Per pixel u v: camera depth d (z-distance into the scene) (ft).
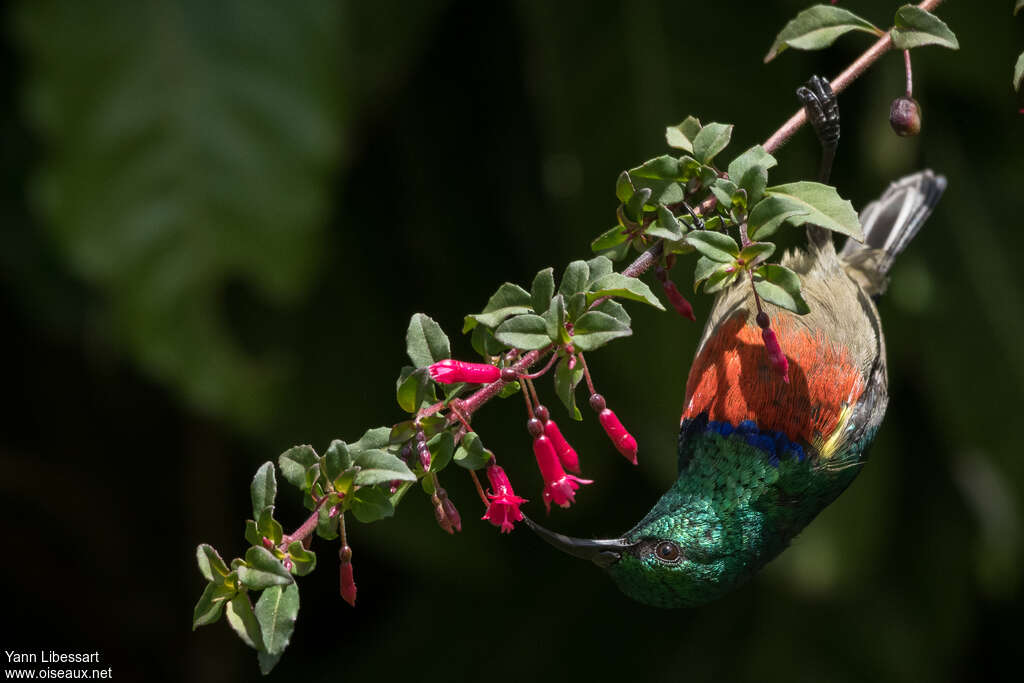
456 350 37.22
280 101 30.86
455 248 38.04
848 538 34.50
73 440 44.04
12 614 44.91
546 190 37.06
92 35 30.32
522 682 39.24
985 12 33.94
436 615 40.96
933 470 39.58
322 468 13.48
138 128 30.42
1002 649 42.75
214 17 30.83
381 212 38.17
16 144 35.14
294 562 13.28
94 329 35.06
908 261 36.35
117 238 30.30
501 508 14.26
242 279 34.88
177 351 30.83
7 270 34.73
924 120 36.94
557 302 13.60
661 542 21.24
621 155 31.96
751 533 21.45
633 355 32.35
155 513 45.19
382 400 36.14
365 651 42.11
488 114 38.47
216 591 13.12
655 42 32.19
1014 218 37.04
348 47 32.60
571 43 32.19
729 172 14.58
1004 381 36.14
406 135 38.19
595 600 40.27
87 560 44.96
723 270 14.35
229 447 42.96
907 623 38.04
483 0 38.34
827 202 14.38
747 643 38.60
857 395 22.04
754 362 21.62
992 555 37.58
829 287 22.72
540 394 36.14
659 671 38.65
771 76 32.45
